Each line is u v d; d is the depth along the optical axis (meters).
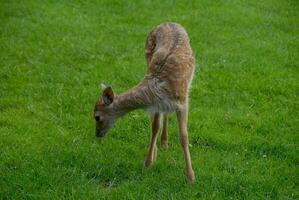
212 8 20.03
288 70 15.41
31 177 10.20
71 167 10.61
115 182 10.30
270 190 9.98
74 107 13.09
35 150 11.17
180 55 10.13
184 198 9.61
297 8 20.50
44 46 16.38
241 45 17.03
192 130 12.12
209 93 13.89
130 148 11.35
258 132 12.18
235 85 14.31
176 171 10.52
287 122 12.55
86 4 19.98
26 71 14.86
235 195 9.81
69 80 14.38
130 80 14.51
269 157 11.20
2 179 10.15
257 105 13.41
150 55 11.11
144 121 12.48
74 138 11.70
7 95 13.57
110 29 17.92
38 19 18.22
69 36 17.16
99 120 10.34
